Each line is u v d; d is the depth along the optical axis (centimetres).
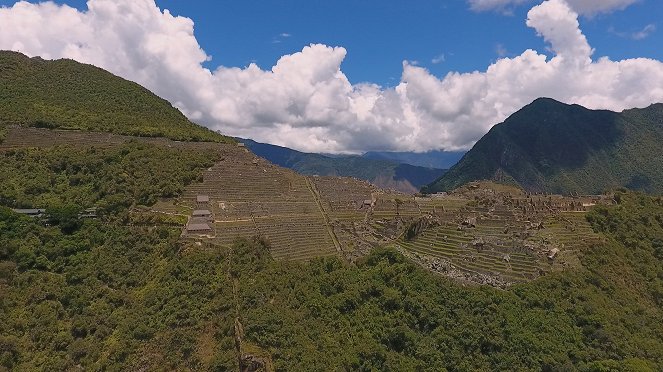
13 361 6675
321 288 8494
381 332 7850
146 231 9475
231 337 6906
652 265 10631
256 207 11644
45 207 9588
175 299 7619
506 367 7350
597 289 9162
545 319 8069
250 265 8612
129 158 11538
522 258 9625
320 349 7119
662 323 8850
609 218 11931
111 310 7681
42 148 11381
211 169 12650
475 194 14912
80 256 8644
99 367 6675
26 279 7869
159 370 6600
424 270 9131
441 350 7644
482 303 8244
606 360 7275
